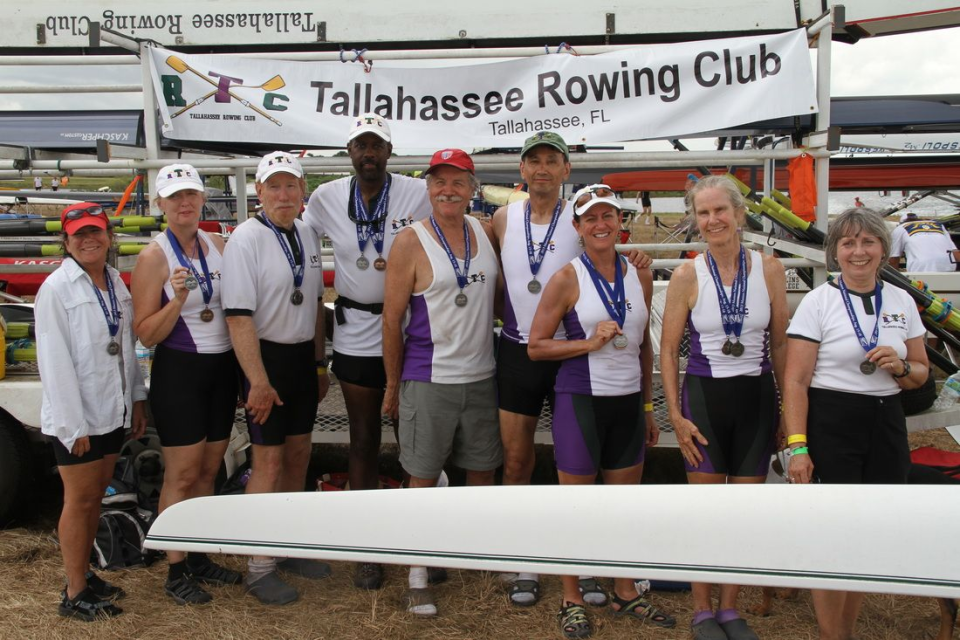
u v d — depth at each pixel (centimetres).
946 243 790
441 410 308
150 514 359
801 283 579
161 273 298
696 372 282
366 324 333
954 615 271
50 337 279
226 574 331
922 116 718
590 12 471
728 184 274
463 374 308
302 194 320
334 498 213
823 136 425
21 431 375
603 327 277
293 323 314
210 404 315
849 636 269
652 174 1138
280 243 309
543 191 303
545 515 197
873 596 318
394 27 484
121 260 437
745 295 273
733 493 191
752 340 276
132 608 310
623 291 287
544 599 322
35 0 491
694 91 414
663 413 394
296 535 214
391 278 303
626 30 471
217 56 430
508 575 331
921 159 970
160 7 488
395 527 206
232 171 521
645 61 414
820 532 184
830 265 263
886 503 184
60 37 494
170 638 289
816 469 265
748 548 186
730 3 461
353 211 330
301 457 335
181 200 296
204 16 488
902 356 251
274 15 486
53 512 411
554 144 296
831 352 257
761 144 675
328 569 338
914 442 526
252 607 312
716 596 318
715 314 274
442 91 426
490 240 326
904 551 180
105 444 296
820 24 412
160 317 290
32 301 682
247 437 407
